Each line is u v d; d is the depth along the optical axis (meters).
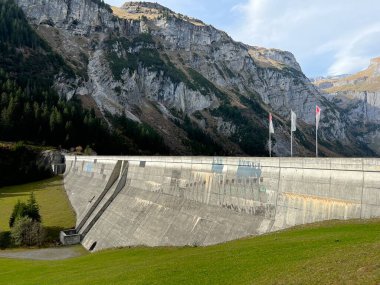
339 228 29.61
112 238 63.78
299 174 38.16
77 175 117.31
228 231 44.25
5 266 53.19
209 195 51.25
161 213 58.66
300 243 27.08
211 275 24.23
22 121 150.38
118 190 78.12
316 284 17.86
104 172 92.69
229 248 32.50
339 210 33.41
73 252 64.94
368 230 26.62
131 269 33.38
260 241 32.47
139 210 64.69
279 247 27.42
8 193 112.00
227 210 47.06
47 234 74.81
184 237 49.56
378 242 22.09
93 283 30.56
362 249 21.34
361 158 32.19
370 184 31.30
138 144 195.88
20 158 134.75
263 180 42.50
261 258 25.45
